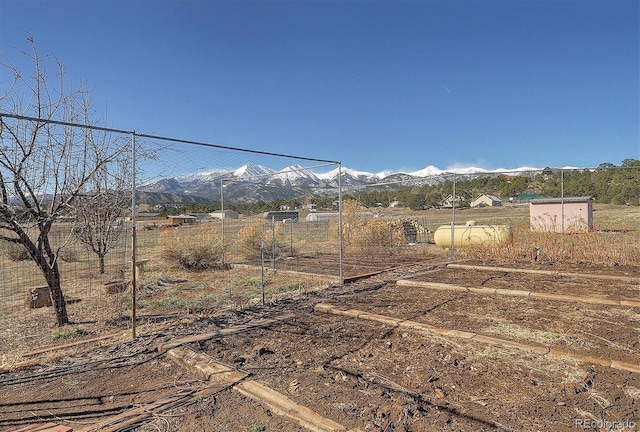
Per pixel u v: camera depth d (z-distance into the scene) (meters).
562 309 5.29
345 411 2.67
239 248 12.57
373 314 5.17
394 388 3.02
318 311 5.56
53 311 6.17
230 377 3.29
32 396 3.11
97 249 8.45
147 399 3.00
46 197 5.15
